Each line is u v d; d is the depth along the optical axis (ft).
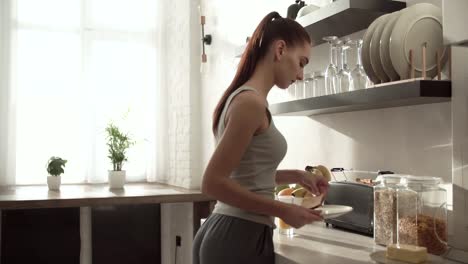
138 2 15.44
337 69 6.54
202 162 14.03
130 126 15.24
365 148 7.13
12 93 14.06
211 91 13.41
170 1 15.60
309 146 8.56
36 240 12.15
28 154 14.42
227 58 12.31
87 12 14.96
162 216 13.91
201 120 14.16
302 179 5.77
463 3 4.30
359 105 5.83
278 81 5.14
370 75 5.71
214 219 4.89
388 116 6.66
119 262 13.08
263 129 4.71
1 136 13.89
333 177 7.82
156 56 15.51
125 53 15.28
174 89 15.25
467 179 4.84
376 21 5.65
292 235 5.84
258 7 10.51
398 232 4.93
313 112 7.61
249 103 4.52
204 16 13.67
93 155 14.75
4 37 14.02
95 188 13.20
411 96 4.90
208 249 4.76
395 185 5.15
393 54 5.24
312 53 8.50
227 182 4.37
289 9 7.91
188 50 14.25
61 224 12.37
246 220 4.71
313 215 4.52
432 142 5.91
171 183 15.23
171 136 15.38
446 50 5.46
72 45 14.90
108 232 12.96
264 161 4.79
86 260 12.85
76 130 14.82
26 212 12.05
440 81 4.93
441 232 4.76
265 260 4.74
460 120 4.92
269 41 4.98
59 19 14.80
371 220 5.64
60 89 14.75
